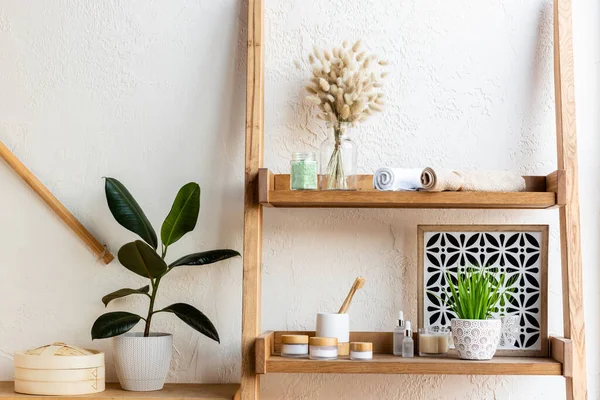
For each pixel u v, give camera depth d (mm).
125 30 1813
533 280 1663
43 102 1815
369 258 1749
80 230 1754
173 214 1638
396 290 1740
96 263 1788
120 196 1646
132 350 1614
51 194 1765
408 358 1589
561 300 1709
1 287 1795
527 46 1756
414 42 1767
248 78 1648
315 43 1777
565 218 1604
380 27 1771
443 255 1691
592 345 1712
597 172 1733
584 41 1755
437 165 1750
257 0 1678
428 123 1756
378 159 1758
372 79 1630
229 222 1773
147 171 1794
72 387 1569
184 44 1806
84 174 1802
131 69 1809
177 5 1812
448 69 1761
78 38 1818
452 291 1612
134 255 1583
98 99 1810
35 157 1810
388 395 1732
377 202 1555
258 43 1663
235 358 1753
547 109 1744
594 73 1747
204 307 1767
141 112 1804
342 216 1760
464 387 1723
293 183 1604
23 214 1804
